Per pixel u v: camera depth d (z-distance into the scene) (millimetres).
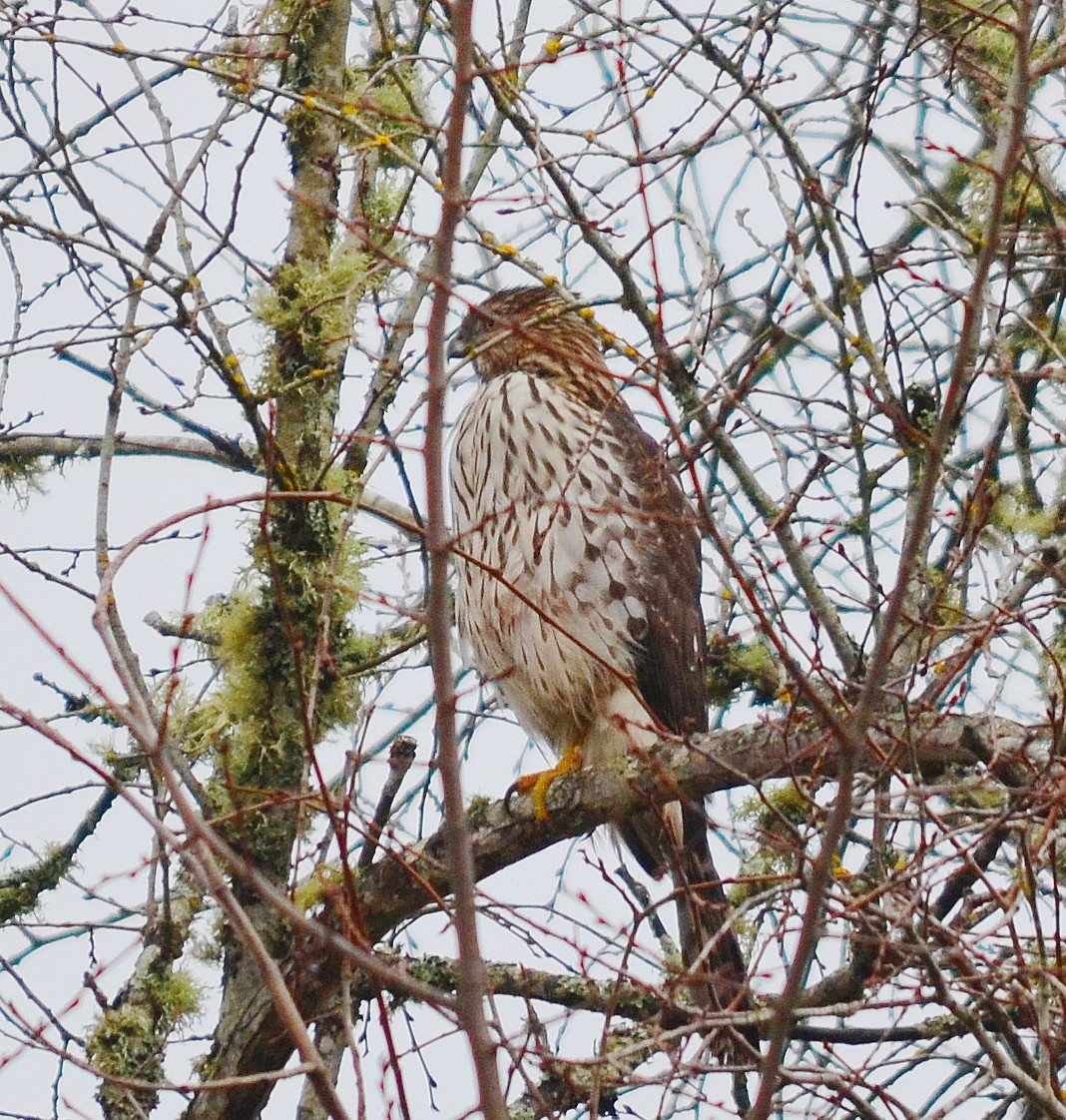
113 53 10797
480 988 6762
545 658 12211
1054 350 10180
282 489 11727
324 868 9477
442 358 6809
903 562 7137
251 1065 10734
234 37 11477
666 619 12211
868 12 13914
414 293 12156
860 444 10906
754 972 7965
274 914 11438
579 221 9625
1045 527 12555
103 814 13164
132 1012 11508
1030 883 7859
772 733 9977
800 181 11500
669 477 12461
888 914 8203
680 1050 8320
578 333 13016
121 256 10945
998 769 8922
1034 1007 8312
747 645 13906
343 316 12289
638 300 10938
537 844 10875
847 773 7121
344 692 12258
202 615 12625
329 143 12945
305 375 12383
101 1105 11172
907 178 13398
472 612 12641
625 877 11891
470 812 11094
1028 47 7352
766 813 12000
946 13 11359
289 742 11953
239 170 11320
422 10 12945
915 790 8250
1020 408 10516
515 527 12180
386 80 13273
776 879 8664
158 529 7141
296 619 12109
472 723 13750
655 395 7270
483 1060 6699
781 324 10875
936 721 8797
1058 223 12844
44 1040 7973
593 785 10688
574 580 12062
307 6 12258
